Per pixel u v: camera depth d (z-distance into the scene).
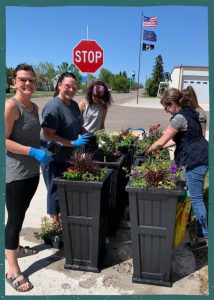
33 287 2.88
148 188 2.71
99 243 3.08
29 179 2.86
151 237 2.85
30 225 4.05
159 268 2.91
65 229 3.04
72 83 3.38
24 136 2.80
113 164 3.66
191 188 3.36
